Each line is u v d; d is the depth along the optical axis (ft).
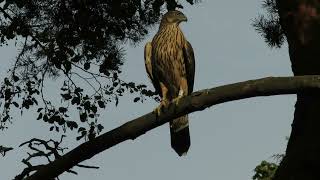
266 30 41.96
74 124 56.75
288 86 20.99
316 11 21.26
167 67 40.11
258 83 21.77
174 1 47.67
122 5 49.70
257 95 21.98
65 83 56.65
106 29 51.93
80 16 50.37
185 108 23.34
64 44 52.80
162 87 40.81
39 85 56.85
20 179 25.85
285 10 21.90
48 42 54.19
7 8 53.83
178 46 39.91
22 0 52.29
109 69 54.85
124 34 52.13
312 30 21.16
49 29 53.78
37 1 52.47
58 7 51.62
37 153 26.25
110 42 53.83
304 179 18.61
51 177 24.85
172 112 23.45
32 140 26.55
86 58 54.44
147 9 50.80
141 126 23.88
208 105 23.04
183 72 40.24
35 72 56.65
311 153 18.69
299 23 21.38
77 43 52.26
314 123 19.66
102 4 50.01
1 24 54.44
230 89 22.45
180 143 34.63
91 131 56.18
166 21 40.52
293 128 20.51
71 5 51.08
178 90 40.78
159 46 39.99
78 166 25.35
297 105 20.76
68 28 51.83
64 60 54.08
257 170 58.54
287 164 19.08
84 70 55.42
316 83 20.39
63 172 24.90
